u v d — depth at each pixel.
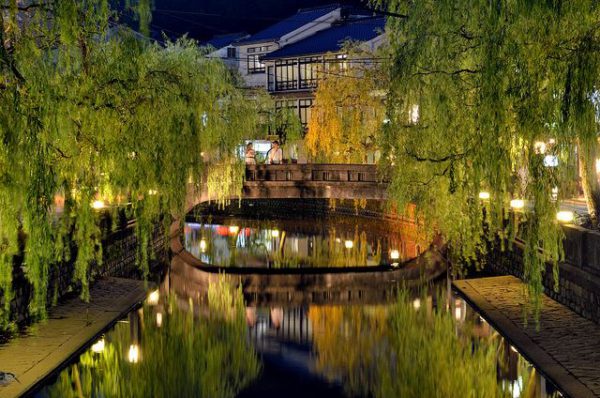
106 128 15.70
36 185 11.75
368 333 18.89
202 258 33.06
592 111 12.26
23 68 12.47
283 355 16.75
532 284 14.20
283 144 53.00
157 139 17.34
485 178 16.09
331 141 41.31
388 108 19.31
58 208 21.94
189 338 18.11
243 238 40.88
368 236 40.69
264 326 19.80
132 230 28.30
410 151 19.28
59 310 18.72
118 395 13.45
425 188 19.95
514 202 23.73
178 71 20.34
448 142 17.70
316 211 55.78
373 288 25.66
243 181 34.31
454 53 16.69
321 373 15.12
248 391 13.92
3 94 11.27
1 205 11.66
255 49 63.09
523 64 13.34
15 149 11.29
